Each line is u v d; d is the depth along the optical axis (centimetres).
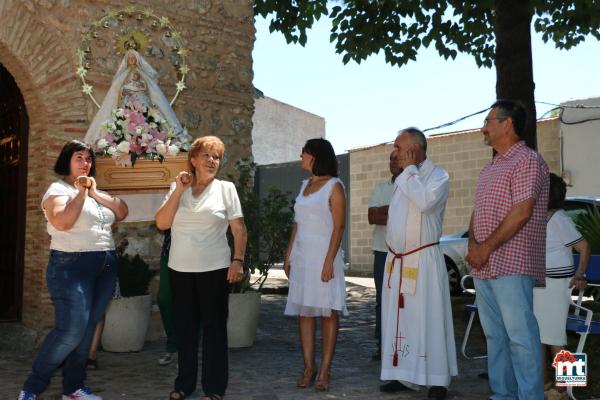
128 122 518
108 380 482
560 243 433
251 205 643
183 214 400
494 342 388
